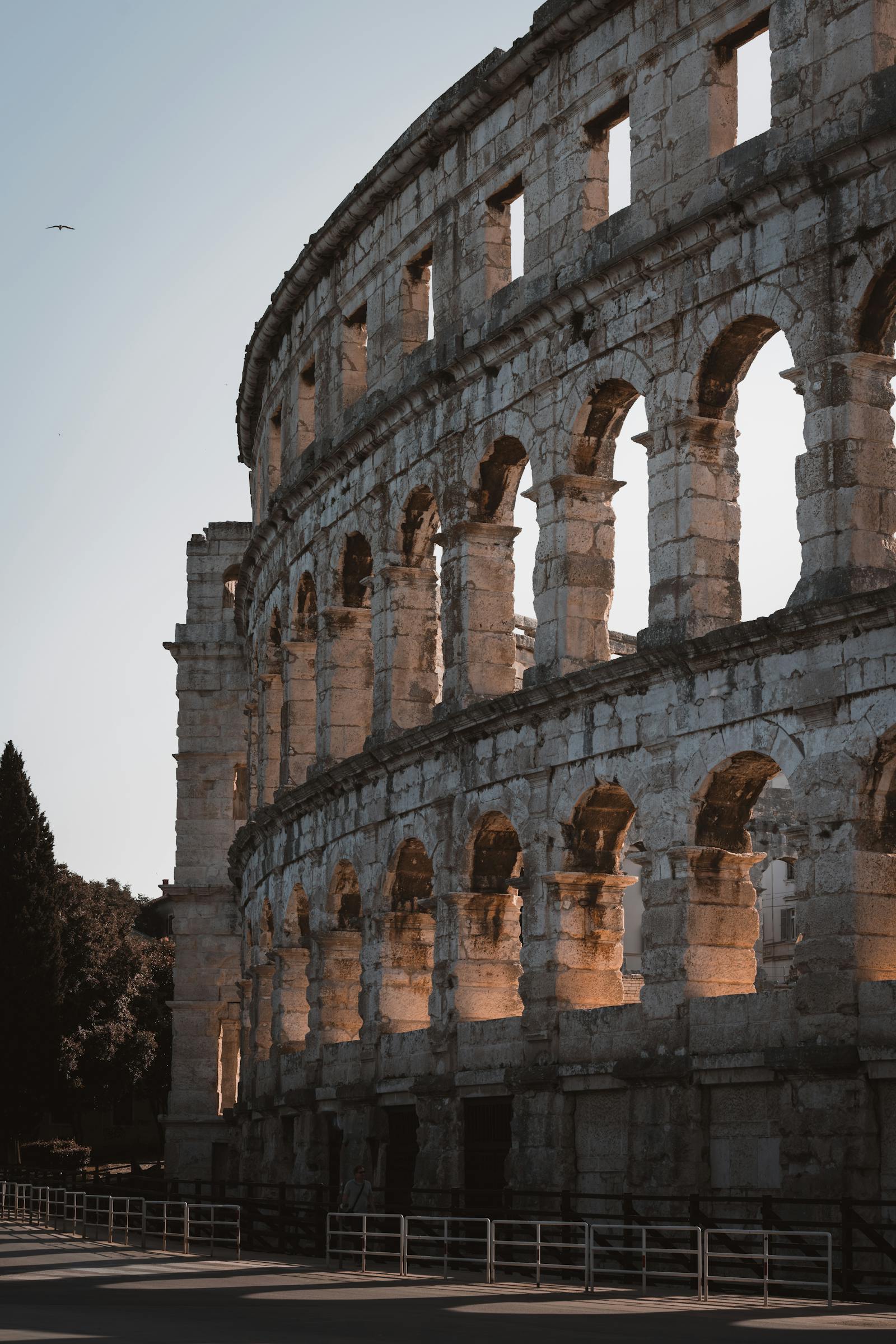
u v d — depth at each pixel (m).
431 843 54.69
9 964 106.44
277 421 76.06
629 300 48.38
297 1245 52.91
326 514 65.12
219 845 92.31
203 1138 90.00
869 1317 32.16
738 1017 42.44
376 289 62.12
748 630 42.31
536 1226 43.34
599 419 50.28
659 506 46.62
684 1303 35.19
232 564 94.12
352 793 60.28
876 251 41.59
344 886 62.22
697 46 47.25
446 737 53.59
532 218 52.94
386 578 59.38
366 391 64.75
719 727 43.91
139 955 120.88
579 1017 47.47
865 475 41.75
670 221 47.34
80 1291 37.03
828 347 42.31
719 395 46.31
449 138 57.31
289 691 69.12
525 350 52.53
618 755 47.03
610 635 74.38
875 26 42.34
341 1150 58.72
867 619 40.12
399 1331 28.69
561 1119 47.38
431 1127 52.72
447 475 55.88
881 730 39.91
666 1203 42.97
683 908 44.31
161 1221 66.50
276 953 67.25
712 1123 43.22
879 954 40.19
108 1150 136.88
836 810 40.62
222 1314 31.81
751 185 43.81
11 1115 106.69
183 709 93.25
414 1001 57.34
